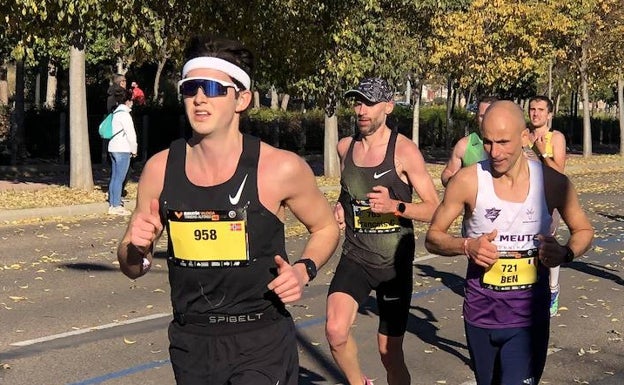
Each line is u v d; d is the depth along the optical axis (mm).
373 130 5297
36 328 7344
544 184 4027
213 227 3127
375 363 6465
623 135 37656
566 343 7215
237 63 3152
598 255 11930
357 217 5230
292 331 3311
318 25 19031
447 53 27875
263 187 3172
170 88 42844
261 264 3168
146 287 9148
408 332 7496
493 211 4012
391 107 5328
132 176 21938
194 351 3193
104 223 14266
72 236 12766
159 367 6277
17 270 10031
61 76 38219
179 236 3164
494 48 29188
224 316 3164
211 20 17391
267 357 3176
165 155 3260
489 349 4129
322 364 6418
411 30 25234
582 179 26578
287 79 20047
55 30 15891
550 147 7301
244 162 3168
